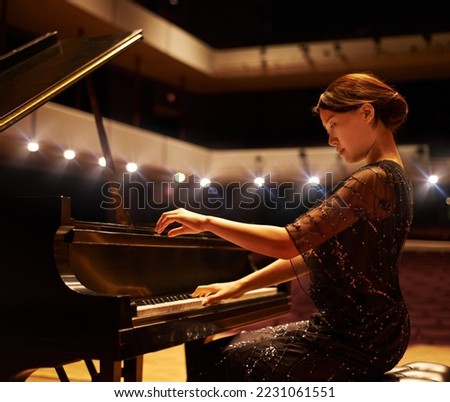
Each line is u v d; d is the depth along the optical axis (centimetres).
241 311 243
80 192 1180
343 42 1529
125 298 170
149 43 1332
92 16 1139
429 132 1694
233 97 1894
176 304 198
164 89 1770
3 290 182
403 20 1692
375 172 186
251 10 1812
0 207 184
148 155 1334
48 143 995
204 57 1579
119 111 1564
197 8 1836
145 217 1302
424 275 1026
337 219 182
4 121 186
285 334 202
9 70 255
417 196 1623
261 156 1572
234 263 309
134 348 170
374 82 196
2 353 181
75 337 171
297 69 1584
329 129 201
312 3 1773
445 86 1686
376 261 186
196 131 1898
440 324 734
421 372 207
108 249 206
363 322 188
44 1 1057
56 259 177
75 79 222
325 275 190
